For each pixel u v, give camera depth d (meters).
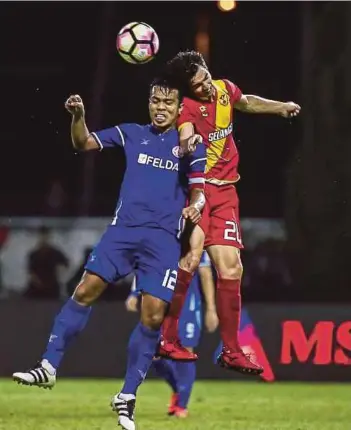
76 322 17.77
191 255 19.58
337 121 49.03
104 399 27.70
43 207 67.25
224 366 20.28
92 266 17.66
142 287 17.62
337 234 45.50
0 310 34.31
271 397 28.97
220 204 19.86
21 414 23.55
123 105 66.94
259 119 64.12
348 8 49.94
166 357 19.80
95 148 18.02
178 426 21.17
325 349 33.72
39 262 42.00
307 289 43.59
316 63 50.31
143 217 17.56
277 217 63.94
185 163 17.80
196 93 19.34
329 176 47.56
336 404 27.08
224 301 19.94
